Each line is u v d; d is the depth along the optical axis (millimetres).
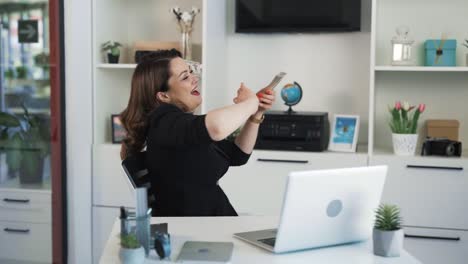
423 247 3404
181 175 2182
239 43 3928
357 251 1854
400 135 3406
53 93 3672
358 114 3805
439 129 3605
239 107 1972
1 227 3559
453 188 3342
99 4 3738
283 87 3680
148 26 4074
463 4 3643
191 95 2271
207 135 1927
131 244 1677
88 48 3717
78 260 3812
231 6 3924
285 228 1770
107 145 3730
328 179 1770
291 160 3484
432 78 3723
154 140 2090
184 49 3693
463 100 3699
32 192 3643
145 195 1783
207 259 1726
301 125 3508
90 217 3779
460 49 3666
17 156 3580
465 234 3350
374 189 1897
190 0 3980
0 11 3480
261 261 1742
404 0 3701
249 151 2469
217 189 2299
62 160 3744
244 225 2098
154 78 2234
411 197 3391
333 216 1840
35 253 3676
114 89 4027
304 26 3732
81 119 3748
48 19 3639
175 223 2109
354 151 3520
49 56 3654
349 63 3791
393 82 3771
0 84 3490
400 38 3508
